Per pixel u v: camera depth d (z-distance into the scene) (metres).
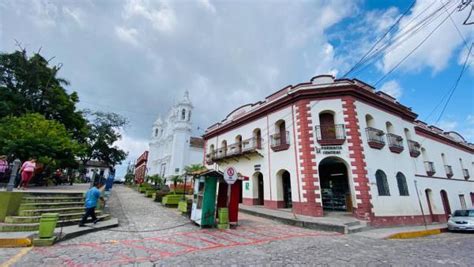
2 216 7.68
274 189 15.94
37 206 8.69
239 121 20.50
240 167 19.95
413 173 15.97
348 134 13.61
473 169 26.52
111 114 37.16
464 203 21.66
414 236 11.09
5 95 20.02
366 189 12.59
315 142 13.99
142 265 5.10
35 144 14.19
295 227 11.11
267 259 5.82
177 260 5.53
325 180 16.16
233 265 5.30
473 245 8.64
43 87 22.31
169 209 14.55
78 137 25.62
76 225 8.59
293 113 15.44
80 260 5.26
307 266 5.38
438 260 6.23
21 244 6.11
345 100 14.27
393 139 15.27
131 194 24.19
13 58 21.27
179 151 36.00
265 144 17.50
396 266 5.59
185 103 38.69
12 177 8.71
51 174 18.03
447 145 23.64
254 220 12.41
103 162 38.72
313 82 15.77
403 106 17.55
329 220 11.62
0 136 13.86
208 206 9.95
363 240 8.88
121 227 9.06
